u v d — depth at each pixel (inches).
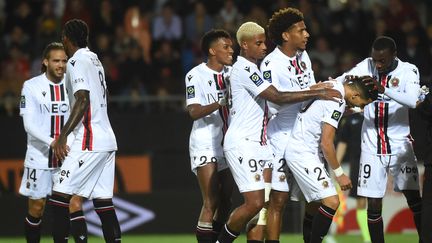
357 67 1228.5
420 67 1894.7
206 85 1187.9
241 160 1092.5
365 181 1219.9
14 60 1967.3
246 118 1097.4
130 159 1753.2
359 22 2032.5
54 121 1252.5
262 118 1105.4
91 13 2037.4
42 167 1256.2
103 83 1143.0
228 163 1111.6
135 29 2050.9
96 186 1159.0
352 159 1465.3
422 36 1971.0
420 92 1186.0
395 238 1616.6
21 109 1247.5
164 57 1924.2
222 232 1117.1
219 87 1190.9
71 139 1149.1
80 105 1093.8
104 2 2046.0
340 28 1998.0
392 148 1206.9
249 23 1104.2
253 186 1090.7
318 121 1102.4
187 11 2087.8
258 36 1090.7
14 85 1882.4
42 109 1248.8
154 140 1756.9
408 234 1681.8
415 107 1169.4
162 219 1711.4
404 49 1897.1
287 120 1150.3
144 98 1817.2
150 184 1758.1
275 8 2033.7
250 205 1092.5
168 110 1828.2
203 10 2042.3
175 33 2034.9
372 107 1207.6
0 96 1883.6
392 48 1181.1
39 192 1263.5
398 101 1164.5
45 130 1250.0
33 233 1285.7
